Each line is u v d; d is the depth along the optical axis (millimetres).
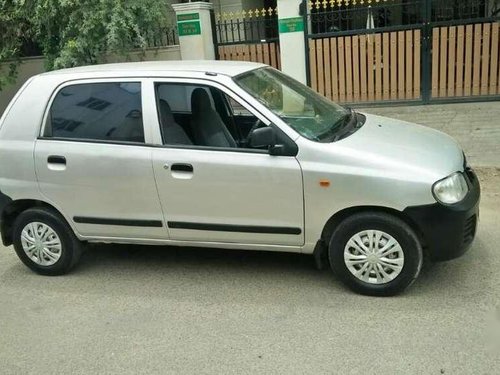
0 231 5074
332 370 3369
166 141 4469
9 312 4414
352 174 3994
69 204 4766
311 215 4168
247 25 10125
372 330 3758
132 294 4559
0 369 3650
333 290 4352
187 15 9375
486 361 3352
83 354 3750
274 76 5059
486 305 3951
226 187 4293
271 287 4484
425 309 3963
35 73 10695
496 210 5730
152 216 4570
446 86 8906
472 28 8547
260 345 3691
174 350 3713
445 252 4016
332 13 9047
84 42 8742
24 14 9242
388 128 4703
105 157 4547
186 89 4512
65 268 4984
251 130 4477
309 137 4180
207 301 4340
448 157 4215
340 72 9234
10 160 4840
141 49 9523
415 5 8750
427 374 3268
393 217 4020
